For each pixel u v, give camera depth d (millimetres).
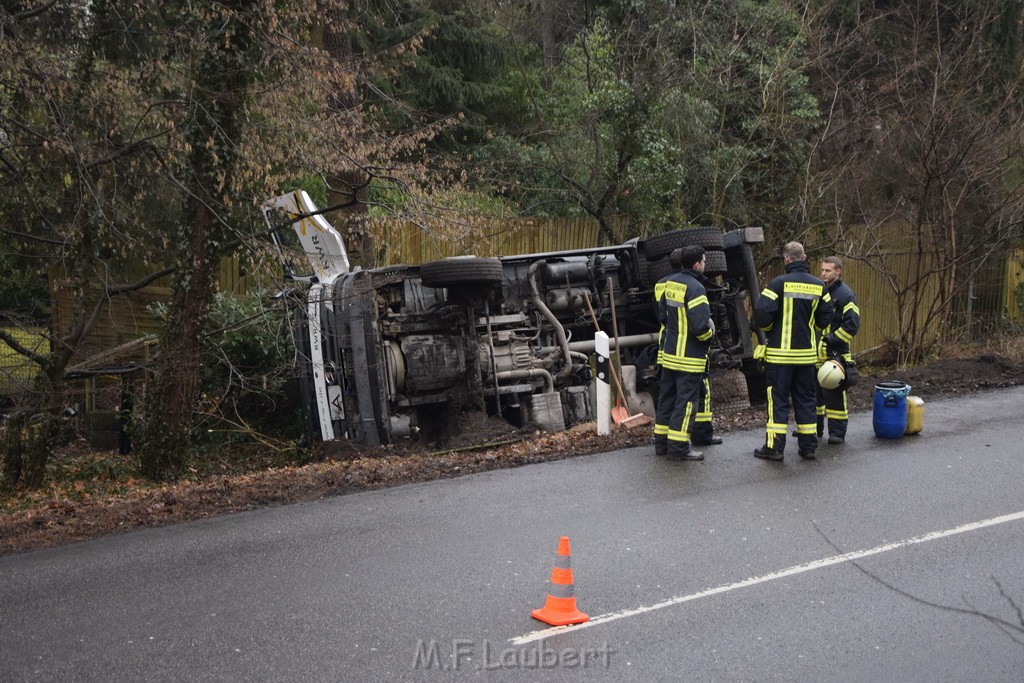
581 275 12320
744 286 12734
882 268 16812
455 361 11469
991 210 16875
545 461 9805
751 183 19172
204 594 6340
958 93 16000
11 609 6184
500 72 23609
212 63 10578
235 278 14766
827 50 18594
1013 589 6301
